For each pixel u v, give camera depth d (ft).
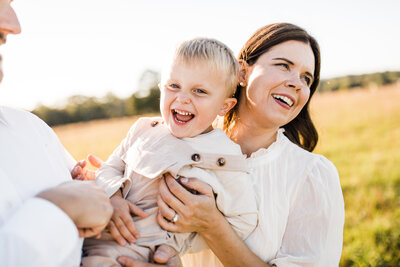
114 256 4.68
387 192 24.53
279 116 5.87
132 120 109.60
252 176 5.92
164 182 5.24
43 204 3.31
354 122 59.98
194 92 5.38
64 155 5.54
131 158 5.69
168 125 5.58
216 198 5.43
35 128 4.75
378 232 17.76
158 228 5.14
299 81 5.80
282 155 6.23
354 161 36.17
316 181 5.85
